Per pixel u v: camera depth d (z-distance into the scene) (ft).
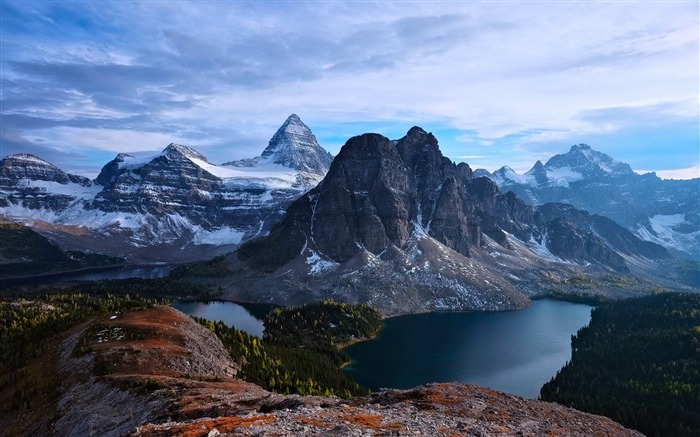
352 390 510.17
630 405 492.13
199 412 215.72
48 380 350.84
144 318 461.37
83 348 374.22
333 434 132.98
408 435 139.85
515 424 183.62
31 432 285.64
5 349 431.43
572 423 205.05
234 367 428.15
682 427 435.94
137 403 258.98
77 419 271.69
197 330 465.88
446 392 221.25
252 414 175.73
